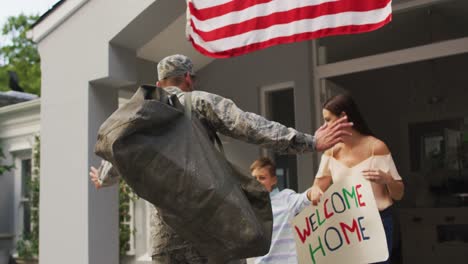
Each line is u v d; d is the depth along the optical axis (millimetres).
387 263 2857
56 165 4871
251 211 1910
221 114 2039
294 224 2891
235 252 1885
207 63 6332
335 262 2754
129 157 1784
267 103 6031
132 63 4828
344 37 5855
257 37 4129
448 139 7508
